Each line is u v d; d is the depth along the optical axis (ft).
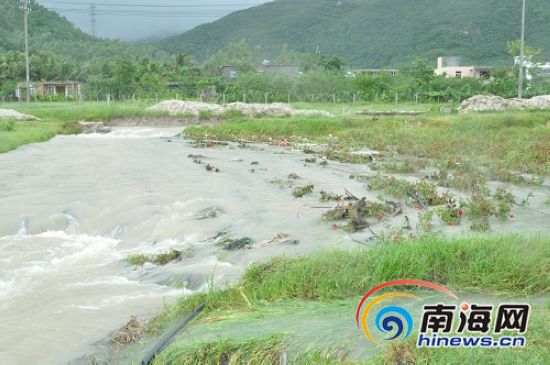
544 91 204.23
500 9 609.83
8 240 46.24
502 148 81.56
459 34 605.73
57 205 52.90
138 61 329.72
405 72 265.54
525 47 214.07
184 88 246.68
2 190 60.08
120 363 25.03
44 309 31.68
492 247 31.55
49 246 44.86
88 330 28.48
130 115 150.41
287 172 72.74
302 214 48.78
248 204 52.60
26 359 25.94
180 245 43.04
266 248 39.29
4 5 545.44
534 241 32.83
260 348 22.71
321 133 117.80
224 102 218.79
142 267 38.55
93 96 248.93
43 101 239.09
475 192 57.41
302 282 30.04
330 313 26.02
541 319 23.00
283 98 223.30
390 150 92.12
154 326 27.84
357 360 21.12
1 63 298.76
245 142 109.81
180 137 122.52
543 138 88.99
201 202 53.11
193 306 29.43
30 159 84.23
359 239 40.78
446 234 41.16
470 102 140.56
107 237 48.08
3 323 30.17
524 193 57.98
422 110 151.43
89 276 37.60
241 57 422.41
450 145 88.79
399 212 48.98
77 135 129.49
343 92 224.12
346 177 68.80
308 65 347.15
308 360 21.53
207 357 23.13
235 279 33.01
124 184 63.10
